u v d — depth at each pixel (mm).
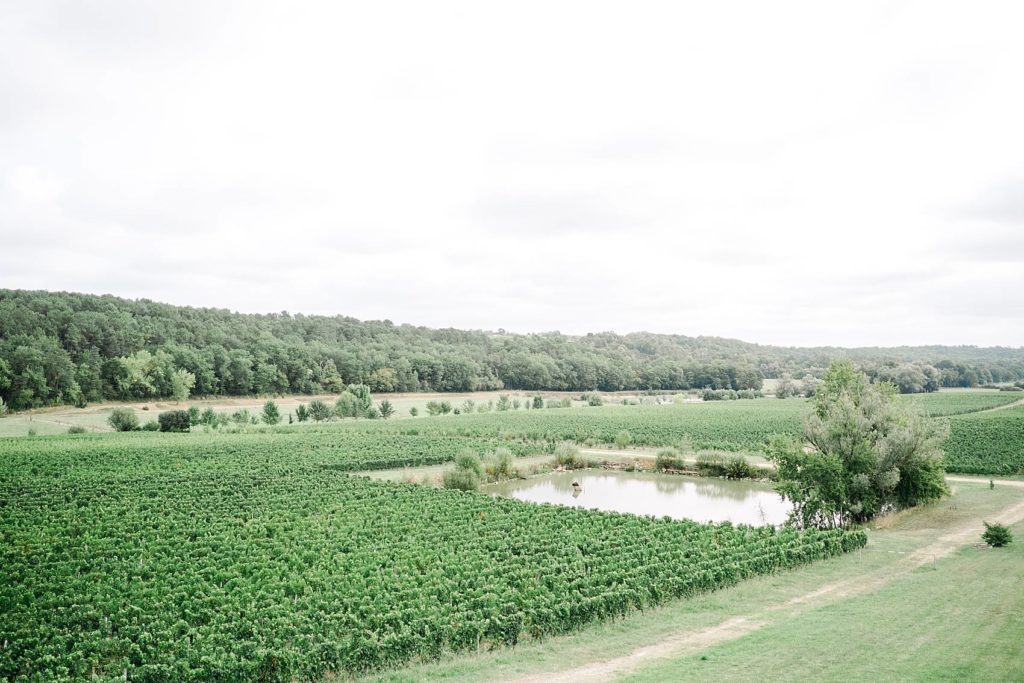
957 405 150000
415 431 111500
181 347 165500
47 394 137000
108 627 27453
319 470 70875
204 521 46406
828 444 49688
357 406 145125
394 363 198875
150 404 149625
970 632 23078
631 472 80125
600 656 23453
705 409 156750
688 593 31312
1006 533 37625
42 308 178625
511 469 75812
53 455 75000
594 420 128250
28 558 36938
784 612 28031
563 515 48344
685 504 62250
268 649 23844
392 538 41812
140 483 60094
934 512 49500
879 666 20062
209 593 31422
